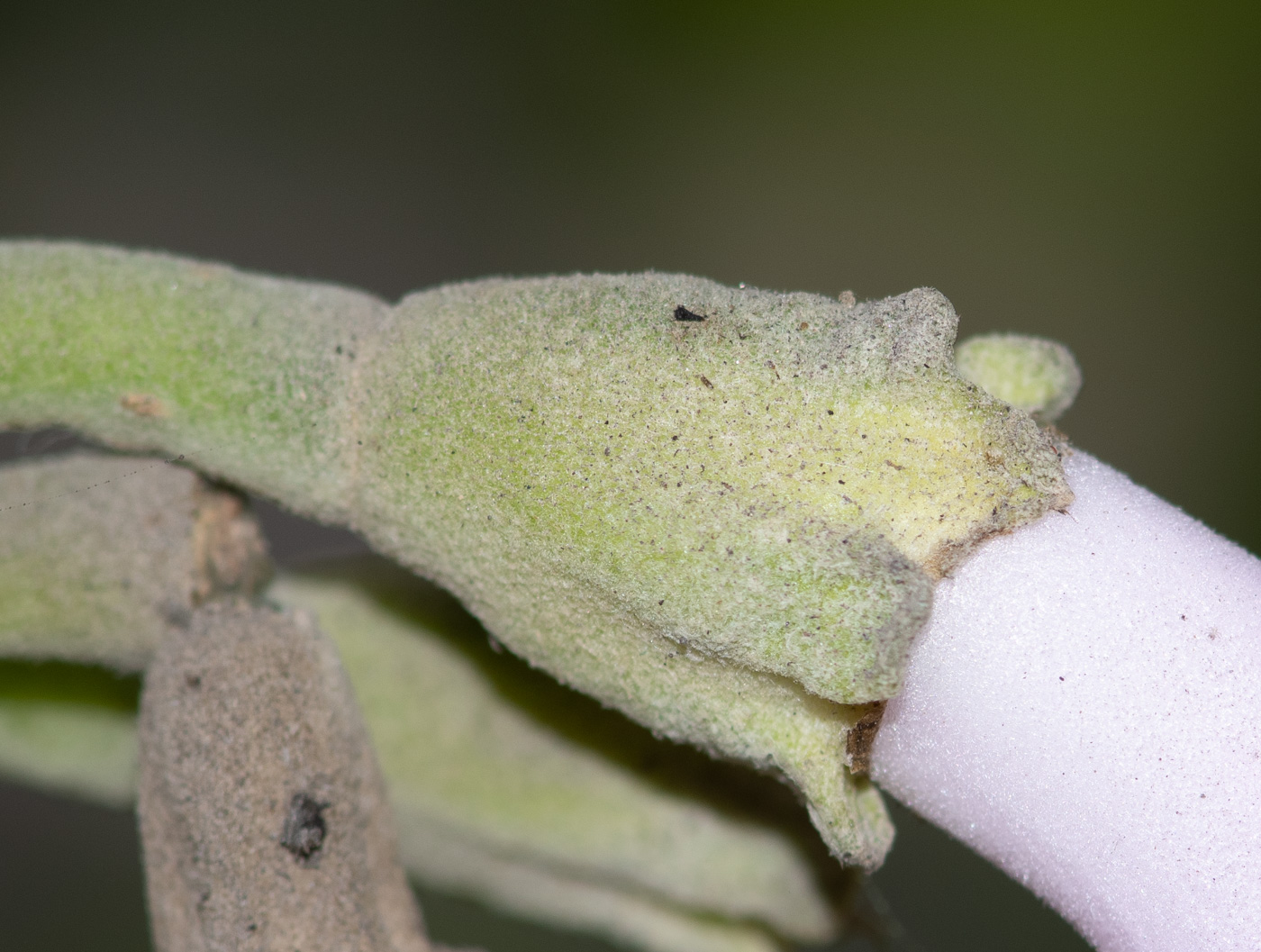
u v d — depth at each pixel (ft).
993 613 0.19
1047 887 0.19
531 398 0.19
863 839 0.19
